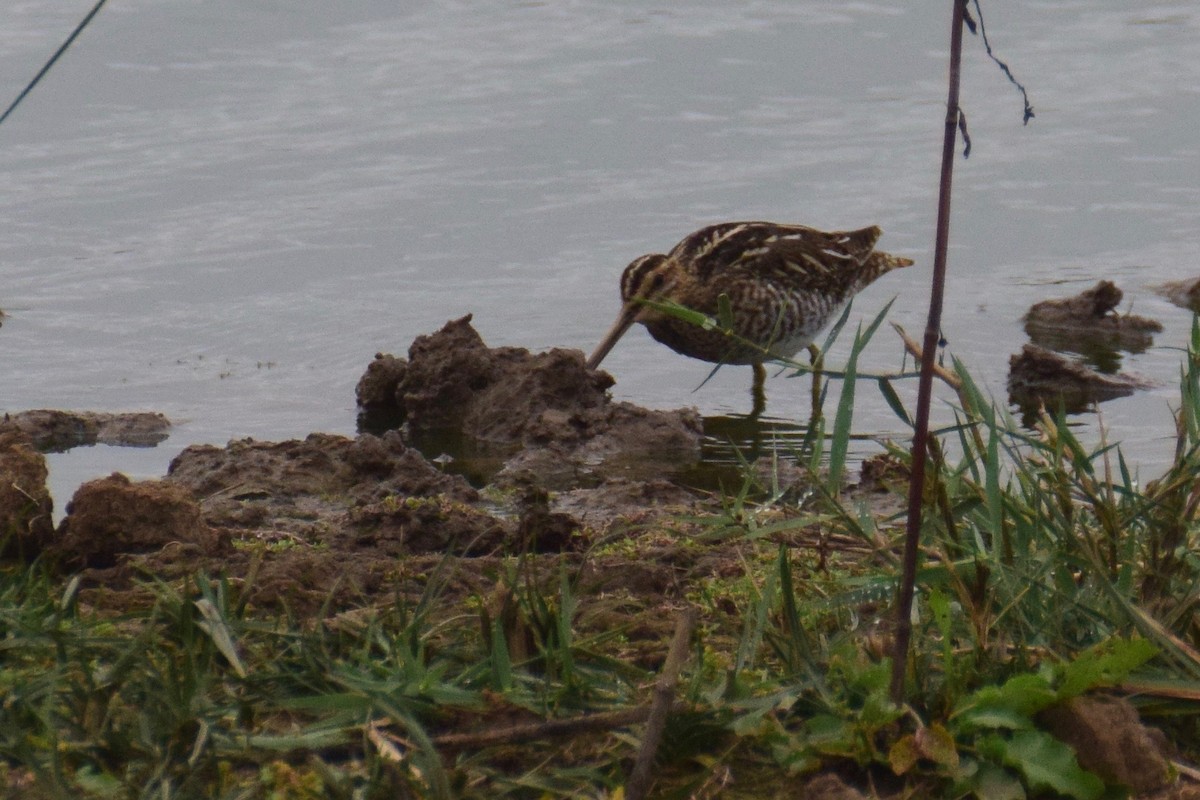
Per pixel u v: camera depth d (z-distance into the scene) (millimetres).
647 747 5477
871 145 19109
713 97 20344
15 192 17609
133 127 19391
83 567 8242
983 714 5895
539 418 12523
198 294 15430
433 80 20891
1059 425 6852
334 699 5934
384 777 5574
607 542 8742
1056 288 15688
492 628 6504
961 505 6688
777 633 6527
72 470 11305
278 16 22969
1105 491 7297
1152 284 15750
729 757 5992
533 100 20172
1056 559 6605
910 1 23844
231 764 5836
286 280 15781
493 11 23688
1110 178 18203
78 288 15516
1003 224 17234
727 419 13148
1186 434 7812
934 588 6277
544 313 15234
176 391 13297
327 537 8961
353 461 10781
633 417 12492
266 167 18328
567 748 5988
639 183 17969
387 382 13141
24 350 14070
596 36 22453
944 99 20438
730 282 14828
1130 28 23172
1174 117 19781
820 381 14023
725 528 7121
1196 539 6938
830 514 6844
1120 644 5879
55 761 5496
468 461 12008
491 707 6051
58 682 6188
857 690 6117
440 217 17141
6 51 21031
